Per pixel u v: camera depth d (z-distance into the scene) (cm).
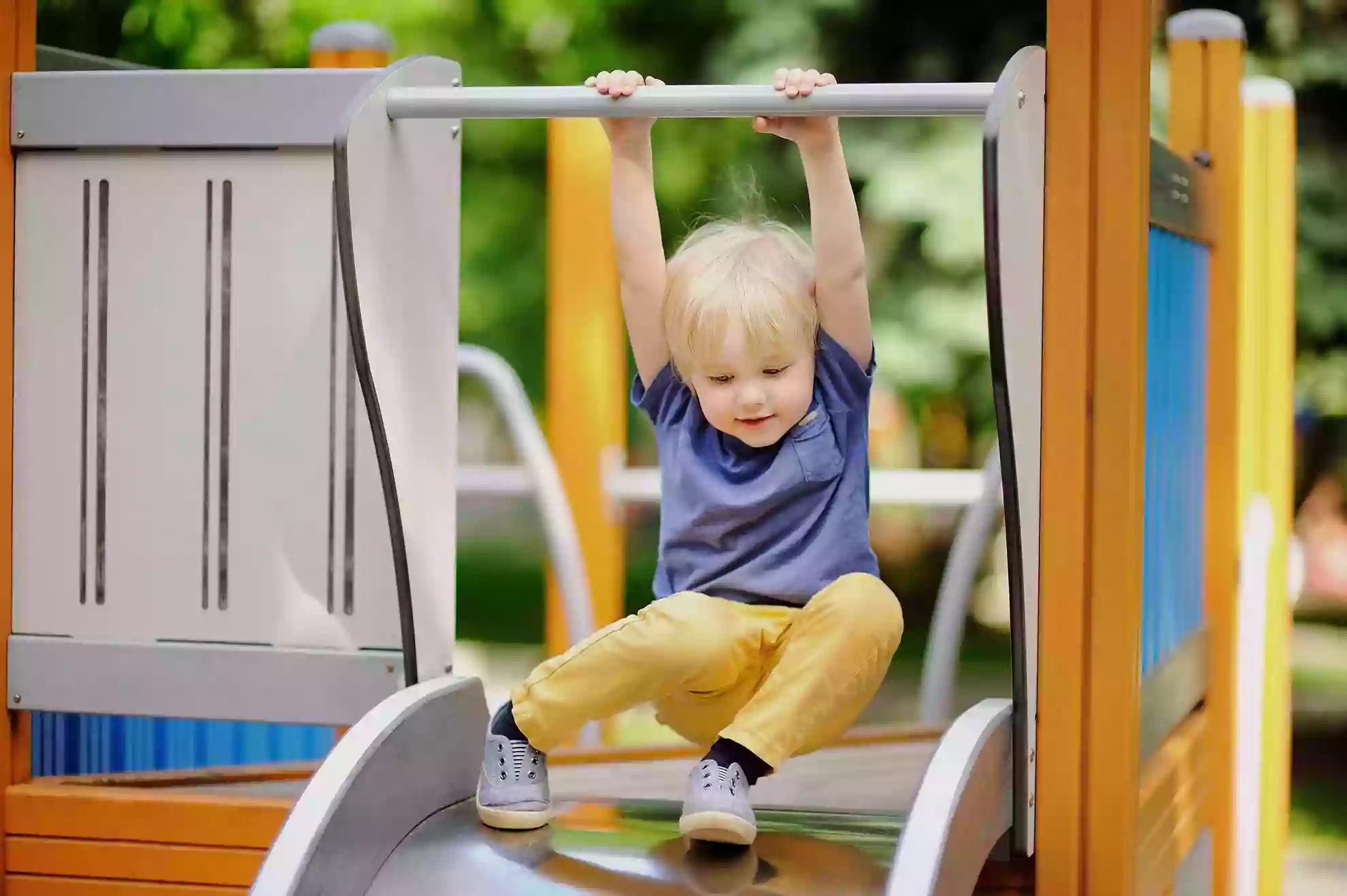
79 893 308
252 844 302
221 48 951
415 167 278
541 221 1015
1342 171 902
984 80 920
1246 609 450
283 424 300
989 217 221
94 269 306
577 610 462
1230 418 412
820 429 264
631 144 271
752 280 258
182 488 303
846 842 251
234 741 405
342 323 297
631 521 1104
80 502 307
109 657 305
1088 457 248
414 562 278
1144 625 306
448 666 291
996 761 241
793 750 248
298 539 300
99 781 320
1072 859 248
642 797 348
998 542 1040
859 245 260
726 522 263
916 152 872
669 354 274
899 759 388
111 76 303
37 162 308
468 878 240
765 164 930
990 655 991
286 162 299
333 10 948
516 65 970
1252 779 447
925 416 977
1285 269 453
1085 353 246
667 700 269
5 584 309
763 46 932
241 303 301
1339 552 1007
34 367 309
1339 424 1001
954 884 221
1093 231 247
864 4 923
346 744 244
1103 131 246
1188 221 356
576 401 522
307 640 299
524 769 258
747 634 255
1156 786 303
